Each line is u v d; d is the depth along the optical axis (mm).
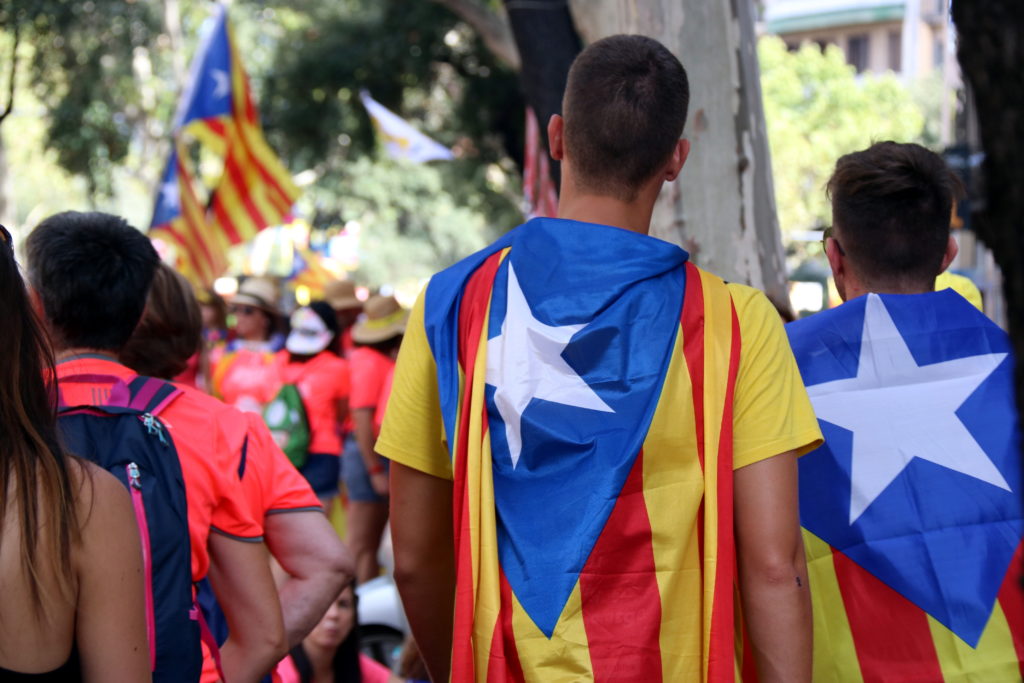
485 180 22797
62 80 19703
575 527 1810
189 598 2150
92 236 2371
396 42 19672
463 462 1919
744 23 3887
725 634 1802
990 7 1414
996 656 2113
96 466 1734
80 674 1684
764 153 3971
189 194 10961
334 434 7180
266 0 22172
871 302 2322
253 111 11188
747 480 1893
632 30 3908
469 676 1839
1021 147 1411
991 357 2301
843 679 2135
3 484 1615
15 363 1666
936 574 2145
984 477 2201
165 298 2779
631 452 1822
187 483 2316
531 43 6223
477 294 1999
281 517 2584
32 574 1604
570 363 1881
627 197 2039
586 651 1788
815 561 2186
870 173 2383
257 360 7164
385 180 32500
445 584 2127
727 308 1936
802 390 1972
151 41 21984
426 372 2043
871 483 2201
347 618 3766
